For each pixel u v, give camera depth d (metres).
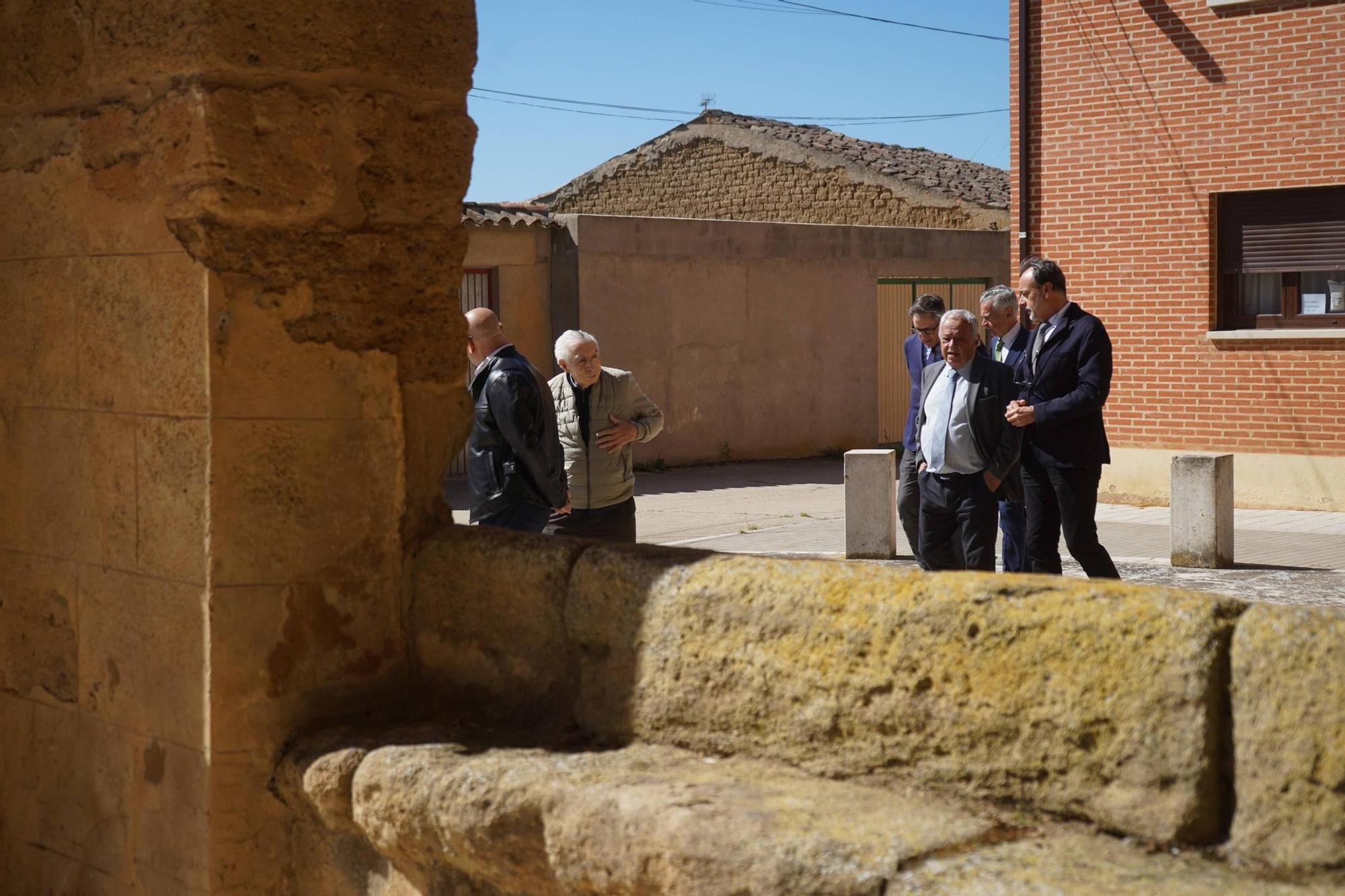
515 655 3.66
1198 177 15.34
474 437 5.84
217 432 3.68
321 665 3.84
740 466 22.20
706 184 31.11
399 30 3.96
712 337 22.16
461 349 4.13
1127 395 15.98
